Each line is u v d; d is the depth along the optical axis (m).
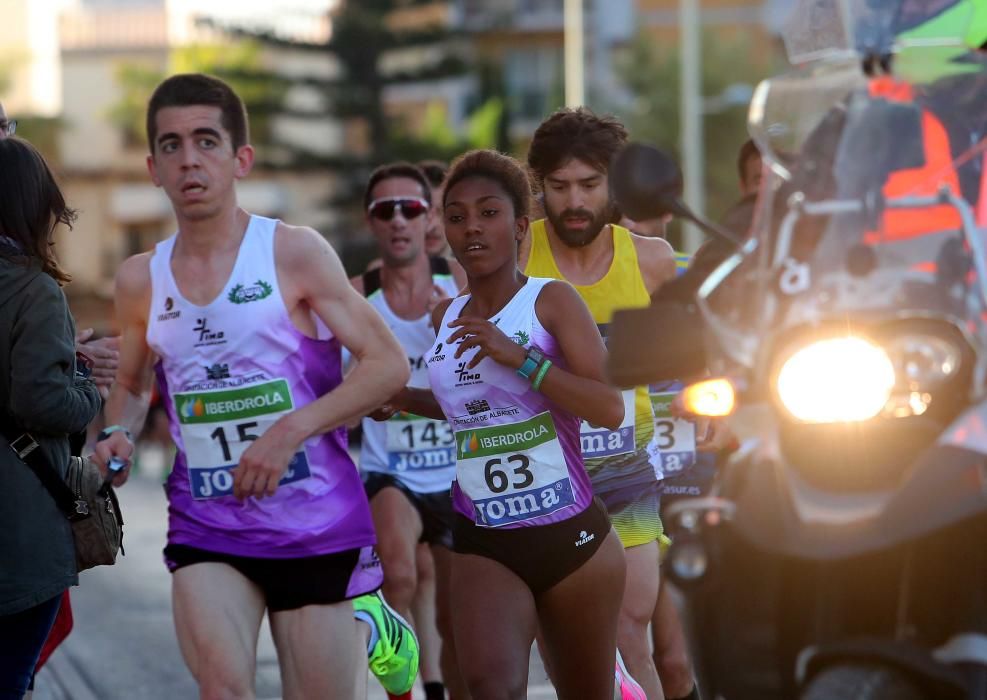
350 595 18.14
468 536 16.88
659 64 153.25
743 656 14.26
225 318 17.91
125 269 18.50
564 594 16.75
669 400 22.91
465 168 17.12
